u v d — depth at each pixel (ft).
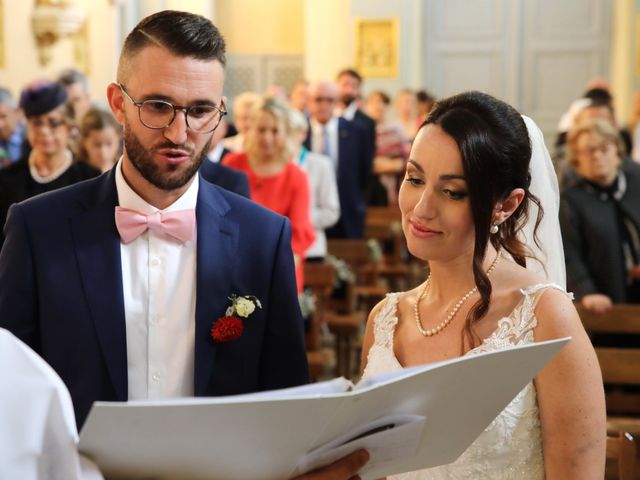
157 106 6.34
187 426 4.95
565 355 6.61
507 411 6.70
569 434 6.56
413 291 7.67
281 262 7.22
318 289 17.24
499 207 6.81
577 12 44.01
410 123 36.83
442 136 6.62
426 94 37.37
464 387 5.71
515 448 6.73
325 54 42.16
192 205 7.09
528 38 44.29
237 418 5.01
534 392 6.77
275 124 16.61
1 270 6.85
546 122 44.50
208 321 6.86
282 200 16.76
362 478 6.25
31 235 6.84
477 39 44.39
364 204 25.75
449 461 6.46
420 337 7.31
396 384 5.29
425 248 6.82
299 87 35.58
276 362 7.13
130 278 6.89
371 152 25.64
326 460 5.75
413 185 6.87
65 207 6.98
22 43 28.60
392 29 43.29
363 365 7.82
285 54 46.73
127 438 4.92
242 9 46.73
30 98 12.96
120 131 15.12
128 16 38.99
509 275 7.07
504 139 6.60
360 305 24.04
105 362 6.66
